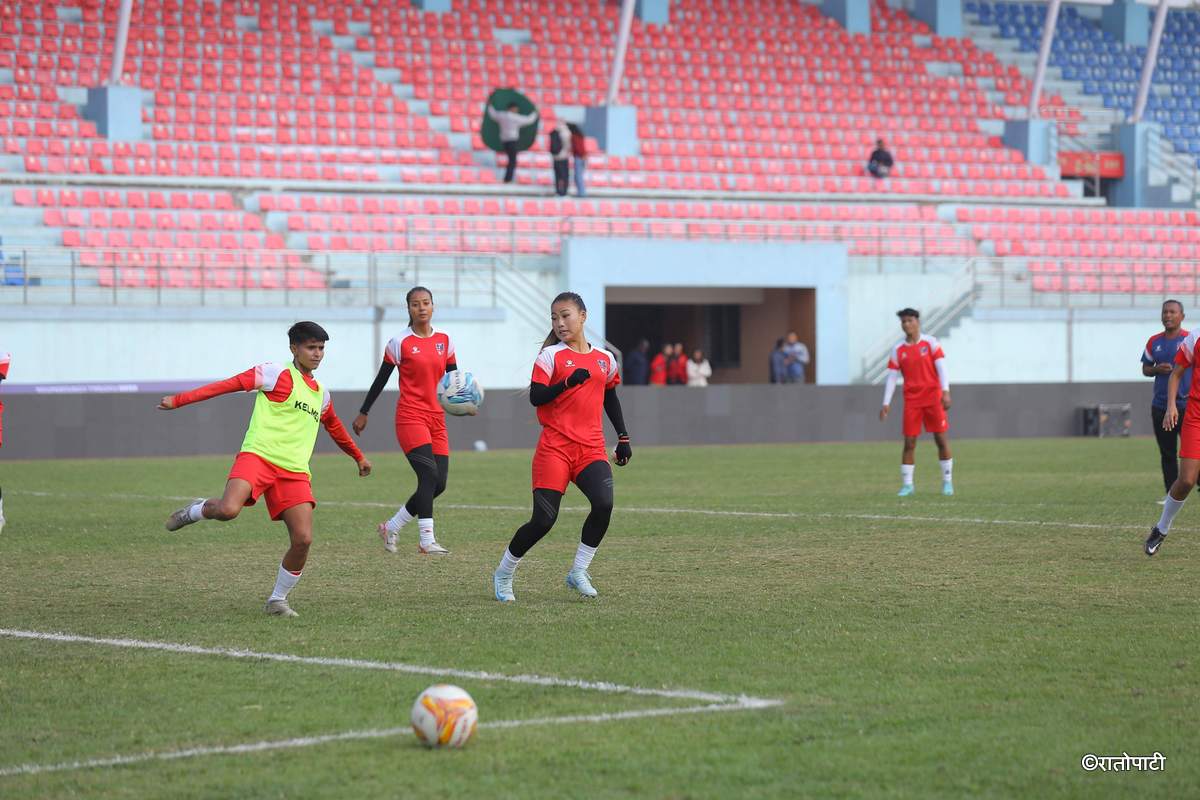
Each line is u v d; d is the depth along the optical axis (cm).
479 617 1107
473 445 3569
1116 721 777
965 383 4022
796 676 887
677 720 783
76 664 938
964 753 718
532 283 4044
